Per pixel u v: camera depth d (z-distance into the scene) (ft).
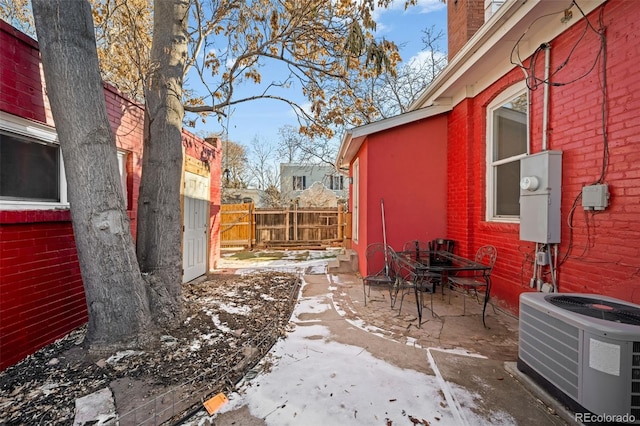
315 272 23.04
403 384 8.04
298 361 9.31
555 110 11.11
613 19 8.84
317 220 38.24
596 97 9.37
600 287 9.18
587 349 6.14
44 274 10.23
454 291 17.52
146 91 11.96
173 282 11.89
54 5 8.57
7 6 21.22
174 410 7.00
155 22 12.43
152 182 11.78
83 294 12.14
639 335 5.65
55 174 11.09
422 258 18.08
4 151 9.18
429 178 18.94
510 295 13.55
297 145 62.18
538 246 11.65
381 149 19.06
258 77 19.84
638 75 8.14
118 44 20.08
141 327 9.93
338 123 21.17
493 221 15.03
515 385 7.95
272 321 12.41
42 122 10.03
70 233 11.49
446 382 8.12
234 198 70.54
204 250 21.52
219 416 6.88
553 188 10.64
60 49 8.65
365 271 19.51
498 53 13.32
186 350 9.76
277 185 82.48
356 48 13.16
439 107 18.53
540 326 7.51
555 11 10.39
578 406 6.32
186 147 19.01
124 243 9.68
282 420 6.73
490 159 15.43
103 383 7.98
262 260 28.94
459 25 20.03
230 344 10.27
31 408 6.98
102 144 9.29
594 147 9.45
